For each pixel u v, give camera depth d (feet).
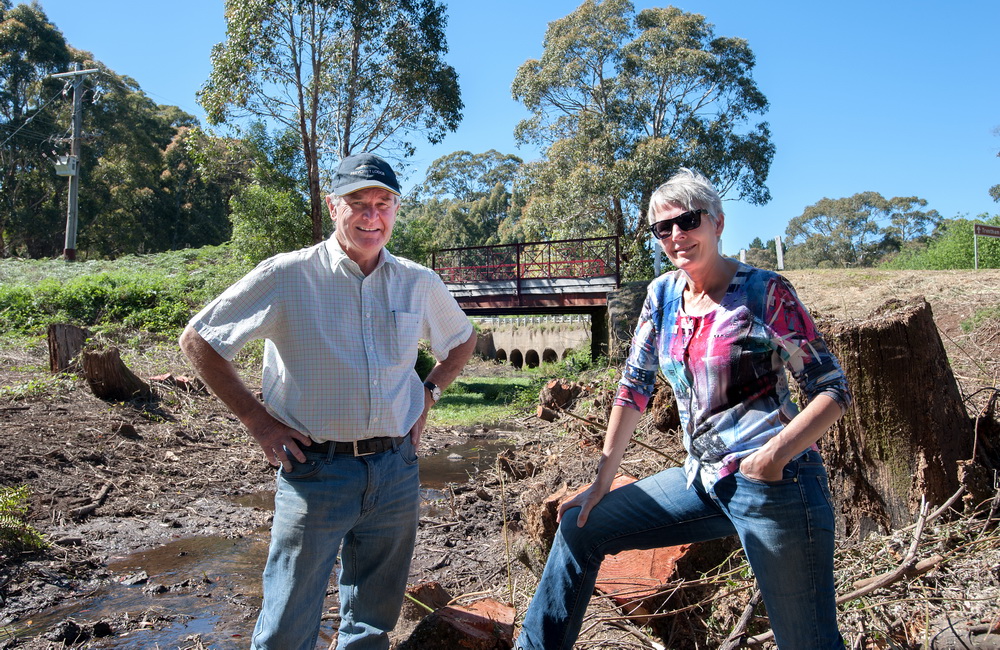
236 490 26.48
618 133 98.78
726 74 98.73
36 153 140.77
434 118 66.80
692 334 7.72
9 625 14.57
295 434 7.99
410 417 8.73
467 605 10.61
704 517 8.04
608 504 8.34
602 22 102.68
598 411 27.20
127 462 27.61
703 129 99.25
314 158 64.28
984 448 12.91
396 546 8.57
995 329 26.89
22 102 144.05
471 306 65.21
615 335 51.21
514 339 115.96
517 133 111.45
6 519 18.78
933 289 39.01
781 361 7.41
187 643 13.71
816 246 220.23
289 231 65.16
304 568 7.96
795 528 7.10
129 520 22.13
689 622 10.82
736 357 7.36
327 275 8.16
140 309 61.00
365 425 8.02
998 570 10.00
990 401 13.74
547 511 13.44
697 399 7.75
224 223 175.32
